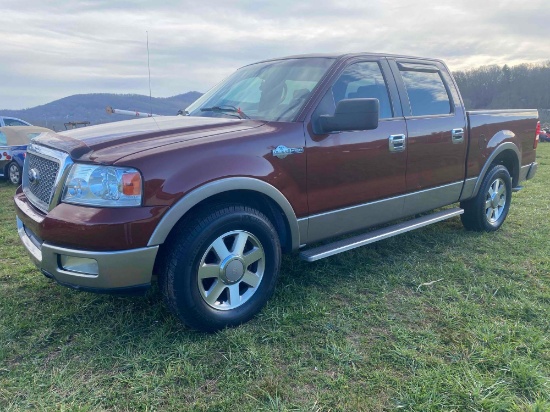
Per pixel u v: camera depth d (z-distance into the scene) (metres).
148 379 2.32
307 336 2.75
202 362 2.47
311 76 3.48
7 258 4.18
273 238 2.98
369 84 3.71
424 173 4.03
